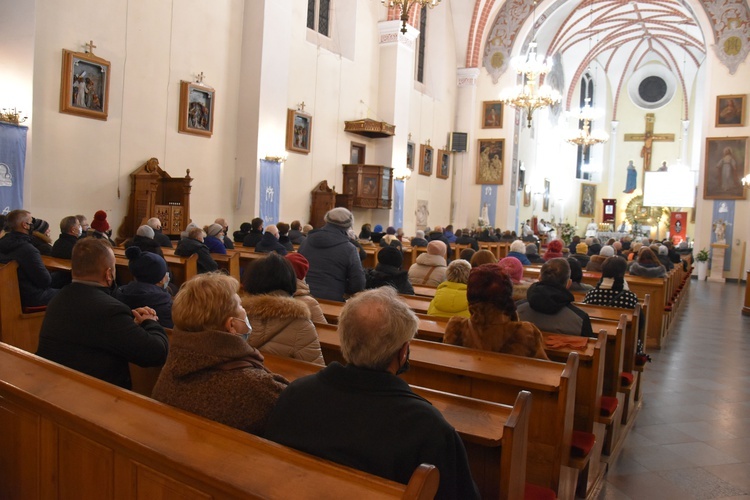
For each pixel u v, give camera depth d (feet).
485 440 7.36
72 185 35.04
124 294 13.20
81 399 7.24
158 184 40.55
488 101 82.43
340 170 59.57
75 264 10.09
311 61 54.34
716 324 38.83
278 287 10.79
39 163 33.19
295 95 52.54
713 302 50.72
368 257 38.01
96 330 9.71
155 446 5.99
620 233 112.27
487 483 7.63
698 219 74.54
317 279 17.84
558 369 10.82
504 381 10.30
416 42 75.46
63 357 9.77
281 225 33.37
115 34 36.91
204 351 7.15
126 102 37.88
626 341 18.26
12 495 8.18
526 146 92.48
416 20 66.03
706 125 73.92
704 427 18.33
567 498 11.64
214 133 44.62
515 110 83.10
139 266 13.35
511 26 80.84
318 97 55.52
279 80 47.57
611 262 20.66
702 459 15.74
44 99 33.27
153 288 13.46
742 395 22.12
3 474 8.30
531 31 83.76
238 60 46.24
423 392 8.63
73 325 9.74
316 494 5.10
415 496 4.68
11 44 31.19
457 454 6.22
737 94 72.02
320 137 56.13
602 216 123.44
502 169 81.46
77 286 10.03
